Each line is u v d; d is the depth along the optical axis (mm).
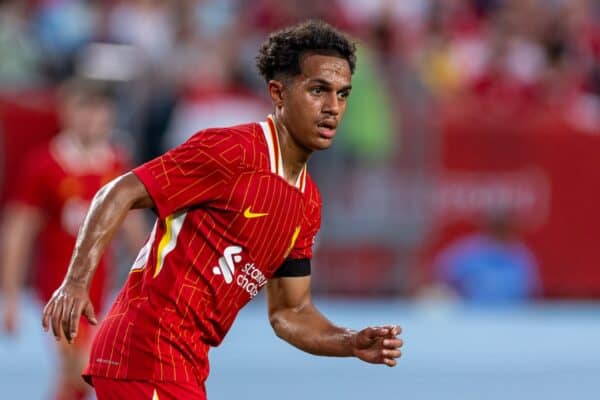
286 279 19344
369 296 47125
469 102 49938
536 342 42375
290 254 19078
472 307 47062
